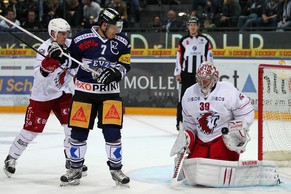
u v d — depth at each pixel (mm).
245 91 19625
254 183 8008
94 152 11523
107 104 7941
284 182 8305
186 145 8016
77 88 8008
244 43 19609
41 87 8578
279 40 19344
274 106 11430
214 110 8109
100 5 23047
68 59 7992
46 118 8797
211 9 21609
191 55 14398
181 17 21625
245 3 21438
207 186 7926
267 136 10305
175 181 7988
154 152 11586
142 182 8352
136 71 20453
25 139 8742
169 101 20188
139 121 17969
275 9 20516
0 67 21016
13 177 8773
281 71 10773
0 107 21078
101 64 7918
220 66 19781
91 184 8219
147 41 20344
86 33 7973
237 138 7926
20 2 22031
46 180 8539
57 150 11766
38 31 20688
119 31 8055
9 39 20891
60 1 21984
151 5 23484
